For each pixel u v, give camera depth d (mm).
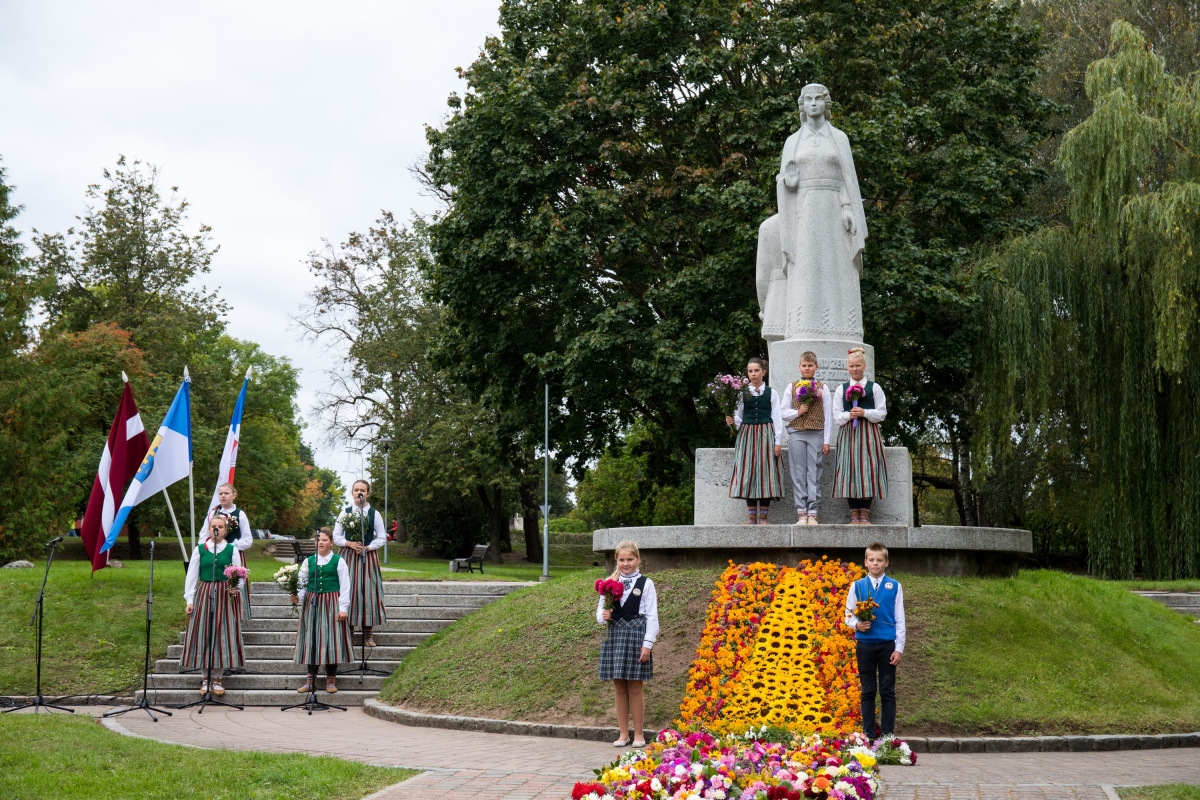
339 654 13602
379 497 51406
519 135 24188
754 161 23891
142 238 46406
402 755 9203
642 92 23500
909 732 9891
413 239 45375
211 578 13805
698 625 11547
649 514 49781
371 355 45094
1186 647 12633
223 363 54281
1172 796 7184
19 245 35844
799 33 23734
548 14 25859
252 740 10273
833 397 12555
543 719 10961
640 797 5512
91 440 40938
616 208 23078
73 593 17000
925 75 25453
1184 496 21453
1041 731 10023
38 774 7441
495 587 18984
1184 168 21266
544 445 29469
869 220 22344
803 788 5566
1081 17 30922
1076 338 22453
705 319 23031
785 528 12266
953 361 22828
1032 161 29500
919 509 34781
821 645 10289
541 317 26188
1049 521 29219
